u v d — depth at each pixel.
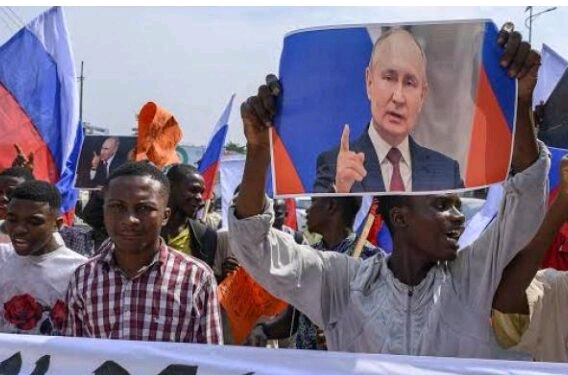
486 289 2.32
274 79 2.37
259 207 2.44
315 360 2.41
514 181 2.24
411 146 2.30
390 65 2.29
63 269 3.22
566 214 2.33
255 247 2.42
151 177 2.79
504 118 2.24
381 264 2.48
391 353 2.33
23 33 4.79
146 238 2.76
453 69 2.26
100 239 4.99
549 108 2.95
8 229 3.22
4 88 4.73
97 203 4.93
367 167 2.33
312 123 2.35
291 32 2.34
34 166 4.71
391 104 2.30
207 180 5.87
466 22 2.23
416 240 2.36
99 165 8.78
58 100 4.80
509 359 2.39
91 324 2.82
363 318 2.40
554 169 3.13
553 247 3.37
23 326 3.20
